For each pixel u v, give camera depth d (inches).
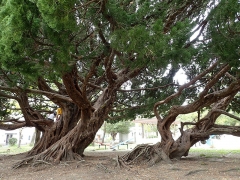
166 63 232.1
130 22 210.1
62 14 165.2
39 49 198.5
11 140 1542.8
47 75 228.8
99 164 318.0
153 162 333.4
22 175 293.9
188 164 330.0
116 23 208.2
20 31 166.1
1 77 331.6
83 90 339.0
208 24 254.4
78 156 379.9
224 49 232.1
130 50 207.2
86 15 204.1
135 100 538.9
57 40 183.8
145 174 272.5
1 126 478.6
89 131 403.9
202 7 275.1
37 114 502.9
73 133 403.5
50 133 468.4
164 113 514.6
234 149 684.1
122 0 235.3
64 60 195.2
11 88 355.9
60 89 447.8
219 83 448.5
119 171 288.7
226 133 408.5
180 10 272.1
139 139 1619.1
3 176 291.3
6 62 194.9
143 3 232.1
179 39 220.7
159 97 488.1
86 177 259.8
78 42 229.3
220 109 420.8
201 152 568.4
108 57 292.4
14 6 160.9
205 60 247.6
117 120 595.5
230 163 336.8
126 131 1604.3
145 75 479.5
